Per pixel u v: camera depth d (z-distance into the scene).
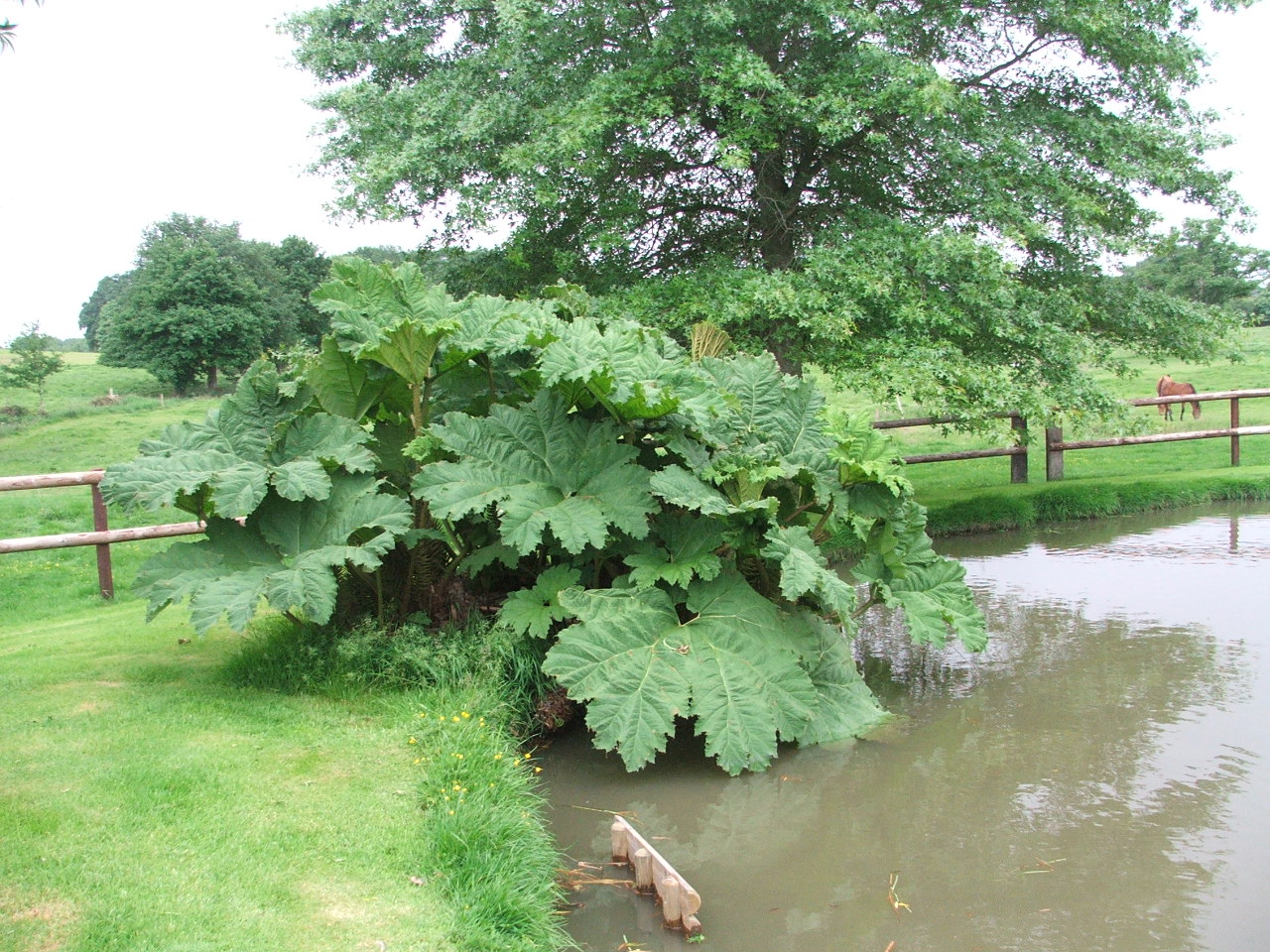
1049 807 4.04
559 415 5.07
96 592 7.61
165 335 35.12
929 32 10.12
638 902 3.34
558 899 3.31
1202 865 3.54
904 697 5.47
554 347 4.85
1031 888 3.42
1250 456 14.11
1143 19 10.16
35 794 3.36
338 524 4.71
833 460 5.36
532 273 10.81
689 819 4.03
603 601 4.69
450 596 5.29
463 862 3.12
